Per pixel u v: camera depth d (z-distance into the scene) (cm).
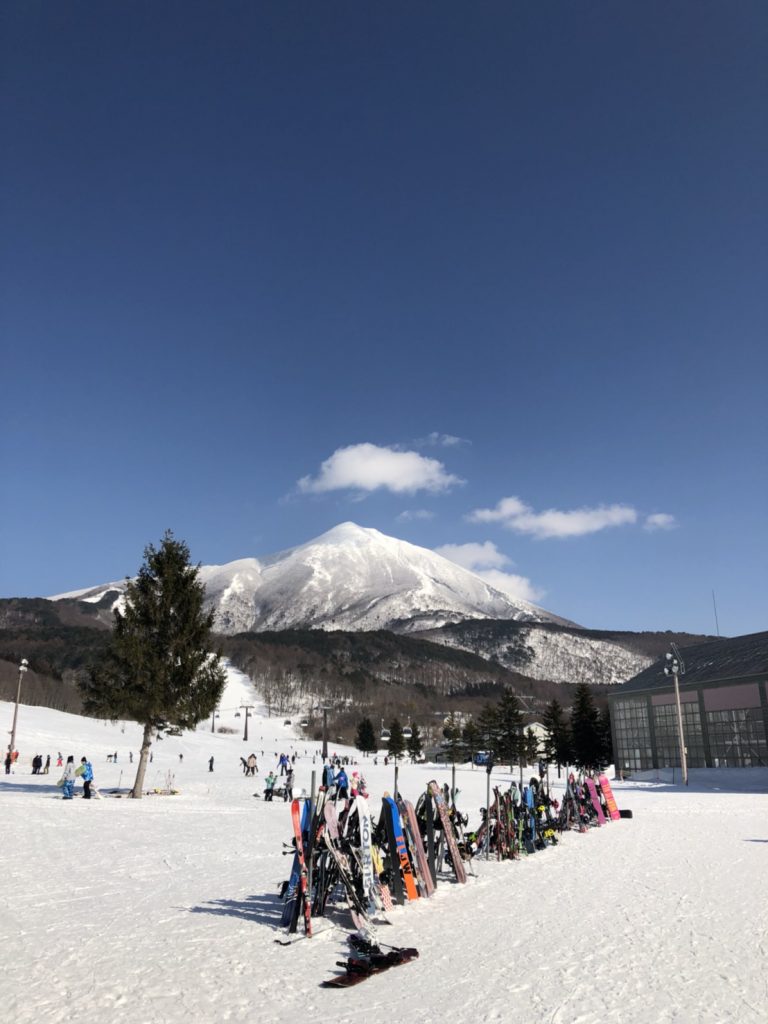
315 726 19075
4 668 15038
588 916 958
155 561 3172
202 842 1694
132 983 667
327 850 954
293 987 664
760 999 621
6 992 636
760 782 5125
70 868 1298
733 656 7350
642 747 7850
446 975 702
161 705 3019
